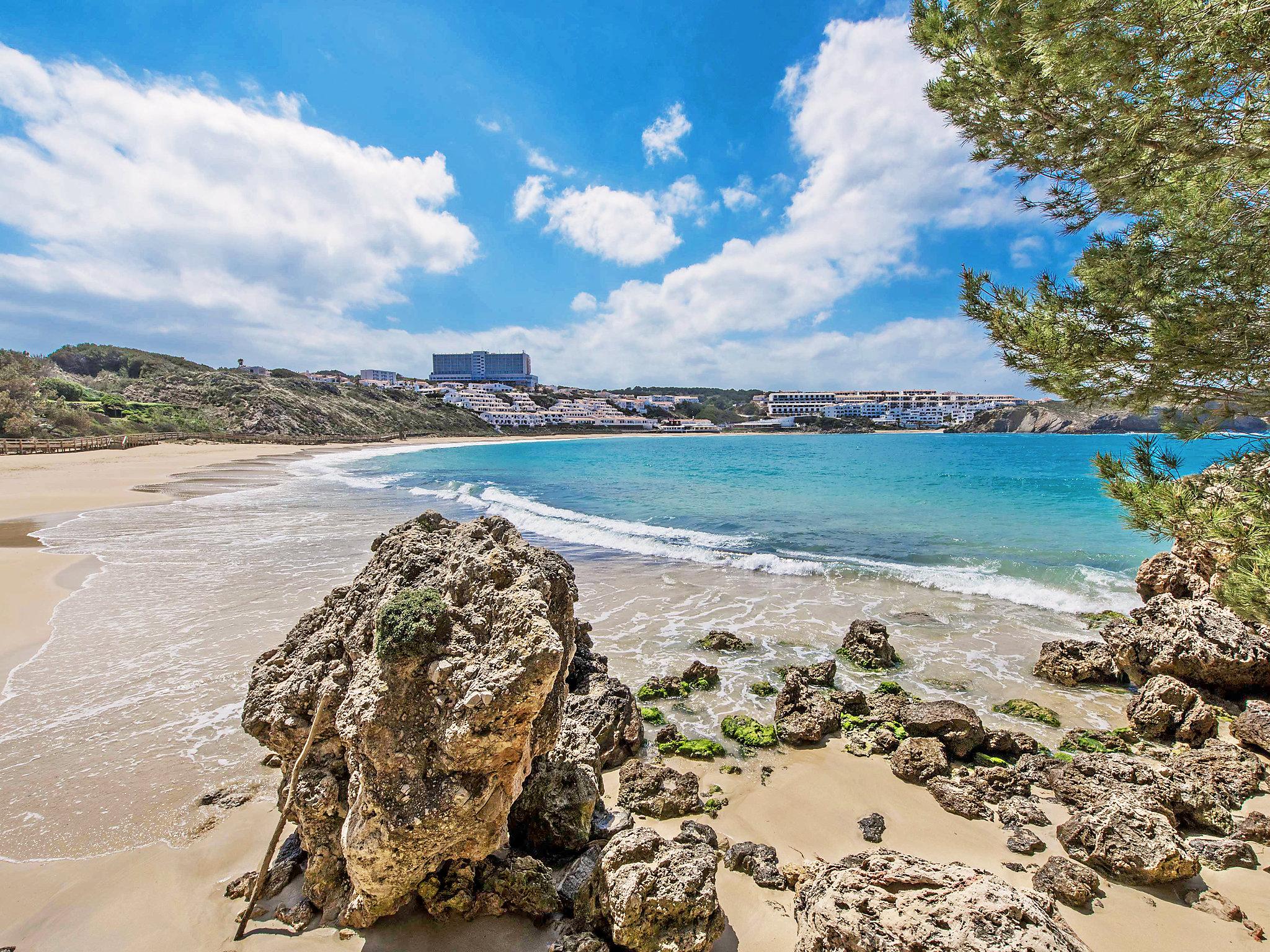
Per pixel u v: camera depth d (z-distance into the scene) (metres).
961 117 7.67
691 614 13.59
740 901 5.05
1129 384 6.54
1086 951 3.60
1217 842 5.83
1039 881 5.30
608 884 4.41
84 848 5.56
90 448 56.47
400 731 4.29
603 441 134.75
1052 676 10.13
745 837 6.06
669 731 8.19
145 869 5.26
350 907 4.50
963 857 5.74
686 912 4.28
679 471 53.56
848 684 9.97
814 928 4.12
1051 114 6.68
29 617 12.20
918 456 70.56
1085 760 7.20
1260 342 5.60
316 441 95.75
